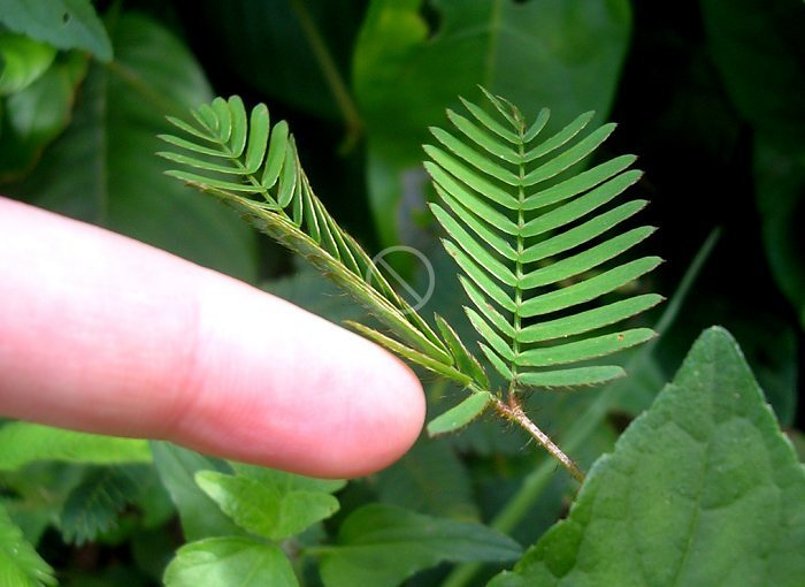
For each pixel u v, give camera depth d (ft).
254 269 0.48
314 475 0.28
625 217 0.23
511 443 0.44
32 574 0.28
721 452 0.22
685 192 0.54
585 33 0.45
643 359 0.48
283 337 0.27
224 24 0.54
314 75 0.54
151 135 0.48
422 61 0.45
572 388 0.23
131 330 0.25
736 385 0.22
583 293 0.22
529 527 0.43
